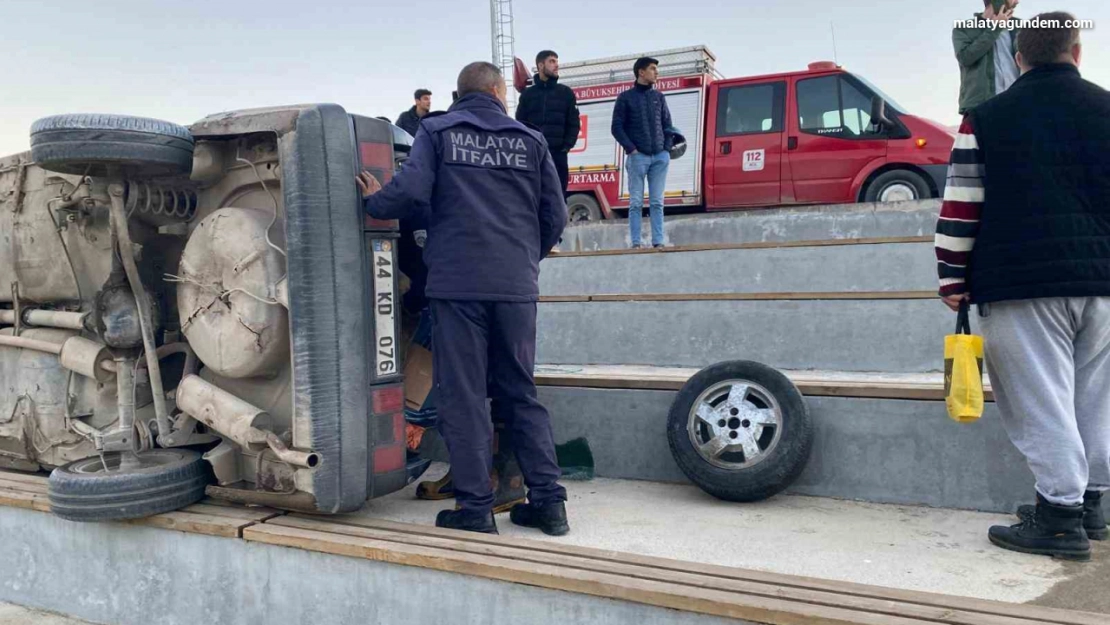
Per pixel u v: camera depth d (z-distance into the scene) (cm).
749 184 1053
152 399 353
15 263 385
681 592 222
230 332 303
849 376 459
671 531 317
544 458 318
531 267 316
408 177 289
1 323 401
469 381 304
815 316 495
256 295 297
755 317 512
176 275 360
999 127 281
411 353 354
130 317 332
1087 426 293
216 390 318
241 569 293
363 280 303
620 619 231
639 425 402
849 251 566
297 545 279
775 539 306
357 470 299
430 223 309
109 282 336
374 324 306
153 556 312
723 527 322
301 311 289
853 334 486
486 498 304
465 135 306
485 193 305
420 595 261
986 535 309
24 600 342
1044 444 281
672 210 1175
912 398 350
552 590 240
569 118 800
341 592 274
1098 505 300
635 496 372
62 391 367
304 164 289
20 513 343
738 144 1061
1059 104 277
